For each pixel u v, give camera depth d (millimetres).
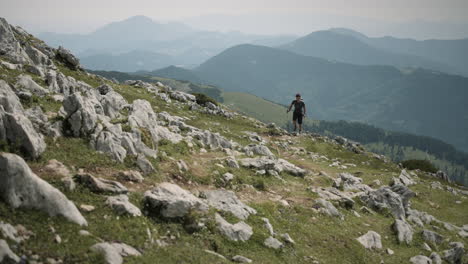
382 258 17297
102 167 15125
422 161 54719
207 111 53406
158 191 14344
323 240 16875
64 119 16875
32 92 23312
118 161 16125
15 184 10273
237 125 50250
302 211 19219
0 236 8758
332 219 19641
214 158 22938
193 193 16422
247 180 21000
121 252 10219
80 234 10164
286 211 18656
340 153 45219
